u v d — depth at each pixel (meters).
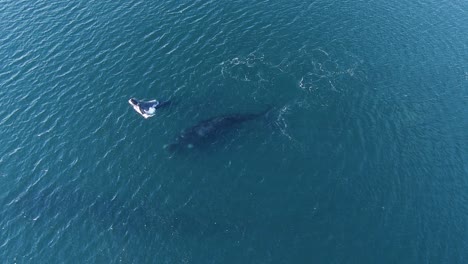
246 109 64.88
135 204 54.72
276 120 63.12
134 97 68.25
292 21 81.75
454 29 80.94
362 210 52.94
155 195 55.50
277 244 49.84
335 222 51.78
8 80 72.62
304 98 66.44
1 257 50.78
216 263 48.56
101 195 56.03
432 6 86.81
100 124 64.69
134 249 50.41
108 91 69.75
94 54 76.56
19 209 55.06
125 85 70.44
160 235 51.38
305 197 54.31
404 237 50.41
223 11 84.81
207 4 86.69
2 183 58.09
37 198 56.09
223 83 69.31
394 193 54.81
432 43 77.56
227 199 54.44
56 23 83.81
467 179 56.56
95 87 70.62
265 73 70.75
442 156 59.12
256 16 83.25
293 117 63.62
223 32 79.69
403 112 65.00
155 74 71.94
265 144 60.03
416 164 58.06
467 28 81.38
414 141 60.94
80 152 61.16
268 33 79.06
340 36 78.25
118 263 49.34
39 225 53.31
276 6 85.50
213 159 58.62
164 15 84.38
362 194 54.62
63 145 62.25
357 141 60.62
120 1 88.69
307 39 77.56
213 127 61.94
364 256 48.69
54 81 72.06
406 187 55.47
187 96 67.62
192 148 60.03
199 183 56.31
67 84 71.44
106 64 74.50
